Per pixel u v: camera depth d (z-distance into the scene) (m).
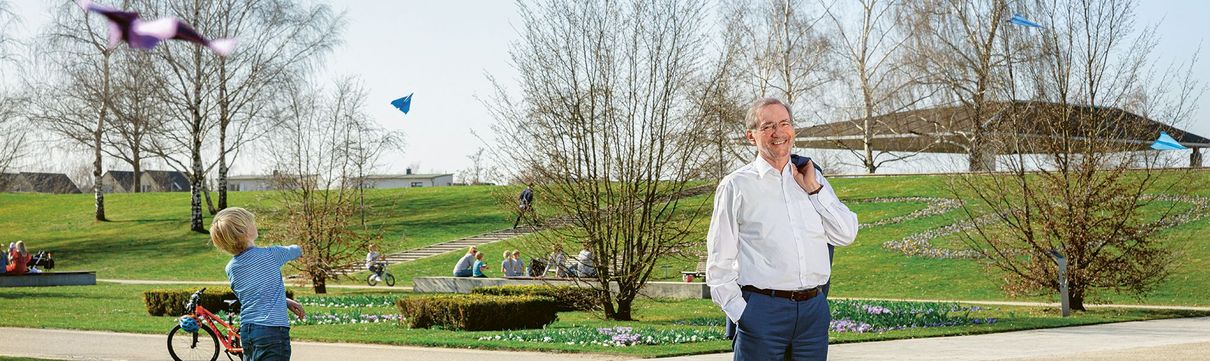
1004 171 25.03
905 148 58.12
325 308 23.72
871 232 40.41
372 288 34.66
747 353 4.95
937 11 43.59
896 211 43.53
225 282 38.56
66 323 18.38
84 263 46.06
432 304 17.94
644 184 21.33
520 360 12.63
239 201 61.94
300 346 14.51
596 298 21.30
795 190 5.00
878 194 47.34
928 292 29.86
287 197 33.84
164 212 59.78
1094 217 23.09
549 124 20.19
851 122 50.91
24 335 16.06
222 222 6.98
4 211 62.53
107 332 16.73
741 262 5.00
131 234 53.47
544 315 19.11
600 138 20.42
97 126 47.50
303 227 31.33
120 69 44.44
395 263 42.16
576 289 21.41
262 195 63.25
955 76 41.69
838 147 56.06
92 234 54.38
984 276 31.56
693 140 20.20
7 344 14.62
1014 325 18.30
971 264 33.44
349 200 33.47
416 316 18.11
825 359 5.11
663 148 20.31
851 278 32.97
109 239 52.44
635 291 21.16
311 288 34.31
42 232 56.03
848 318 19.11
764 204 4.92
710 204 32.72
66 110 45.94
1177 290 27.98
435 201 58.59
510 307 18.09
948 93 43.31
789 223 4.94
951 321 18.95
